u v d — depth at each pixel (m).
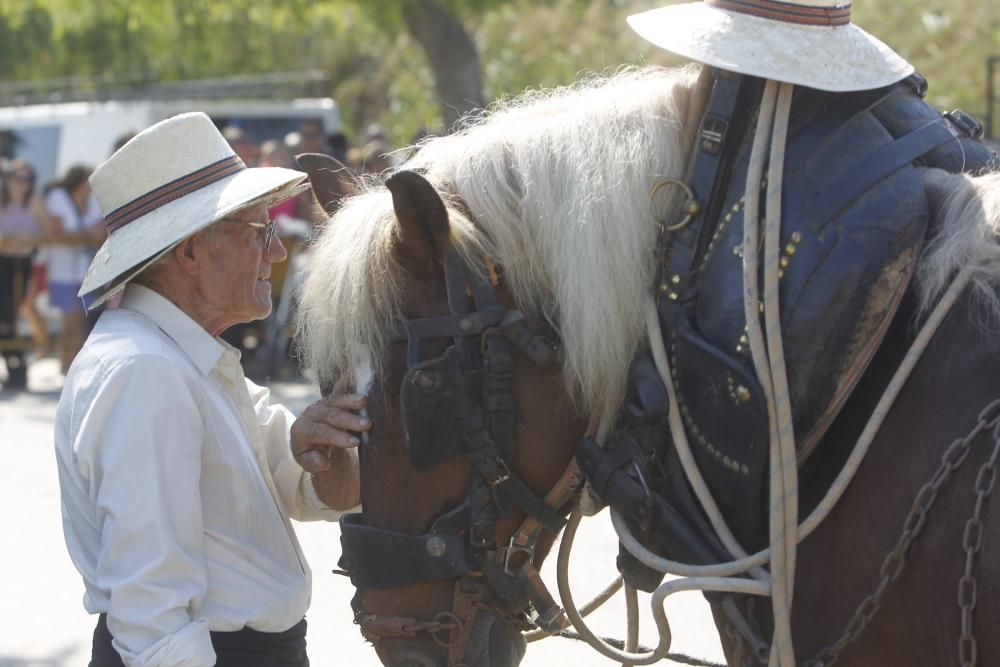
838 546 3.02
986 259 2.88
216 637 3.46
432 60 16.42
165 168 3.40
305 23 19.02
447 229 3.24
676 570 3.13
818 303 2.92
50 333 17.58
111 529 3.18
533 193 3.33
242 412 3.62
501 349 3.30
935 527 2.84
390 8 16.22
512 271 3.33
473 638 3.40
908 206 2.95
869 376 3.04
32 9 30.55
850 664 3.04
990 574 2.73
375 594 3.48
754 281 2.98
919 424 2.92
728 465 3.07
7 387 14.99
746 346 3.00
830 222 2.95
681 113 3.37
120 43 30.30
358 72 27.69
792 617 3.13
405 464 3.39
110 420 3.24
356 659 6.06
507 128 3.49
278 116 18.95
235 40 23.70
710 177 3.17
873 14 16.47
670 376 3.19
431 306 3.35
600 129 3.36
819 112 3.09
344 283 3.38
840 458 3.06
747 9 3.21
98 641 3.50
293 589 3.57
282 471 3.99
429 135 4.09
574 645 6.12
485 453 3.29
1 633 6.45
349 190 3.79
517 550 3.46
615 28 17.42
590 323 3.22
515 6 17.64
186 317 3.46
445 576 3.36
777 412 2.94
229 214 3.38
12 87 26.67
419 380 3.25
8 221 14.76
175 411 3.28
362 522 3.48
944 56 15.64
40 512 8.71
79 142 18.91
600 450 3.26
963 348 2.89
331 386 3.52
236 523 3.47
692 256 3.18
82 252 15.06
